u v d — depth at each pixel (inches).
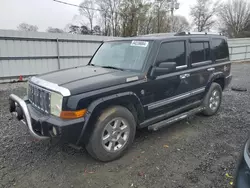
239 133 155.2
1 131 155.0
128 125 120.6
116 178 102.6
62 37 436.1
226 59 203.5
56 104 100.5
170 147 134.0
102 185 97.6
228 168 110.6
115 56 150.6
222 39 199.9
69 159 119.4
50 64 431.5
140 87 122.9
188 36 159.0
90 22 1357.0
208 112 185.5
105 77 115.5
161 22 1167.6
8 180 100.3
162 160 118.6
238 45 827.4
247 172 66.8
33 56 404.5
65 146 133.5
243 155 73.7
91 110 102.8
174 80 143.6
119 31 1224.2
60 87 101.2
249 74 484.1
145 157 121.8
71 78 114.4
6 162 115.0
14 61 383.9
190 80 157.9
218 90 192.5
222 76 194.5
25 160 117.4
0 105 230.5
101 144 110.3
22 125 122.3
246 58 837.2
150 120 136.4
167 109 146.3
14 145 133.7
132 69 131.6
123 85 114.6
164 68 128.2
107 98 107.9
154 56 131.0
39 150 128.4
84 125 101.4
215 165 113.5
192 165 113.7
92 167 111.8
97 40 495.5
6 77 379.9
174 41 146.3
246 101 246.7
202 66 169.9
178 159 119.6
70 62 461.1
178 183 98.9
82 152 127.1
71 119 98.7
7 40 368.8
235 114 198.4
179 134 153.8
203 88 173.6
